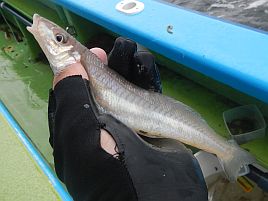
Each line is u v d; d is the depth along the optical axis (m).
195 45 0.32
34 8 0.63
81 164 0.21
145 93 0.29
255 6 0.49
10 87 0.66
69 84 0.24
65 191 0.34
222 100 0.38
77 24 0.51
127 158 0.21
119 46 0.29
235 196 0.37
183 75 0.42
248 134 0.32
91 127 0.22
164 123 0.28
